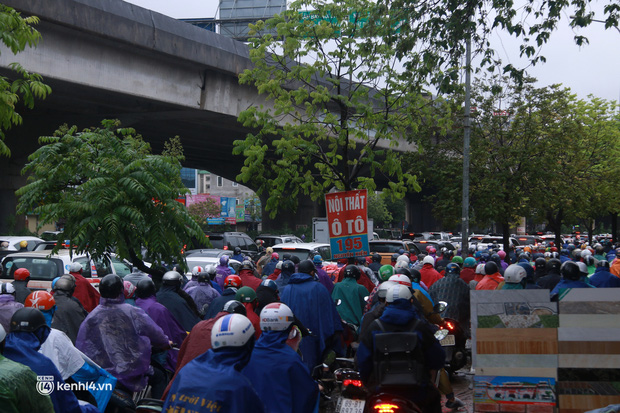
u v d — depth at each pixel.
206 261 17.38
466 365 10.76
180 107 30.25
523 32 11.44
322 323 7.61
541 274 12.30
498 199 23.78
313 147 15.94
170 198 8.75
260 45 16.19
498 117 24.95
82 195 8.35
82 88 26.00
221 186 110.44
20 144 33.12
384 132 15.70
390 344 5.00
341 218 12.52
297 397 4.63
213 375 3.57
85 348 5.84
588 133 30.00
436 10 11.70
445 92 11.95
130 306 6.02
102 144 8.71
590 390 5.49
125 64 26.95
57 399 4.10
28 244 21.91
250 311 6.80
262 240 29.89
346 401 6.29
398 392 5.00
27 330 4.09
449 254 16.02
